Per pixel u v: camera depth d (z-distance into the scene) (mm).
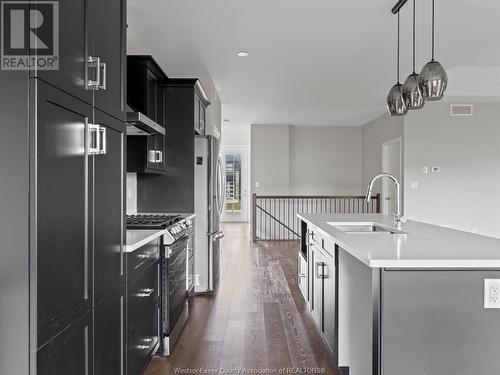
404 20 3701
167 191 4391
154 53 4594
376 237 2426
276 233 9867
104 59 1847
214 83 5918
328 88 6250
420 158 7223
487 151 7215
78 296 1552
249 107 7746
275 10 3490
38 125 1256
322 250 2971
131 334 2217
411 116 7238
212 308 4039
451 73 6020
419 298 1738
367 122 9719
